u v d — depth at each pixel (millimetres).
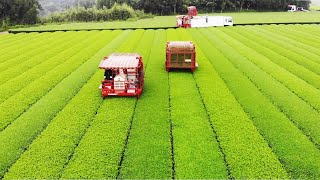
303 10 124062
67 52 40656
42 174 15445
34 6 86625
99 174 15352
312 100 23672
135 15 97688
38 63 35812
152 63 34312
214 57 36281
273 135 18641
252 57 36000
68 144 17984
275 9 123188
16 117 21922
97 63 34344
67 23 86625
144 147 17594
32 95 25500
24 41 50719
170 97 24547
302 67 32094
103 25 74750
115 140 18266
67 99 24656
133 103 23578
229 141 17953
